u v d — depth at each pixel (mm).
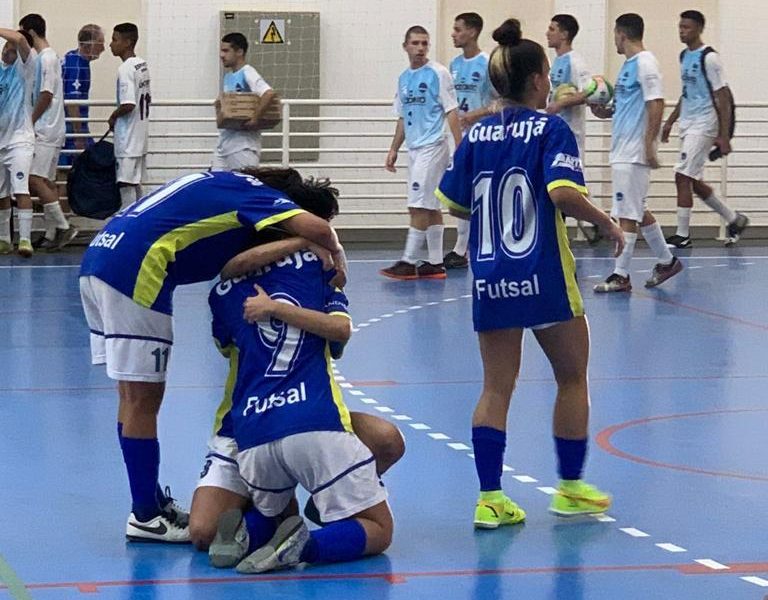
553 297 5258
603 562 4852
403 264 13633
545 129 5254
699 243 16922
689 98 15492
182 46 17297
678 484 5984
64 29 17234
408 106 13523
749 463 6371
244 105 14734
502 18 17875
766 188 18219
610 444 6754
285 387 4773
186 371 8711
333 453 4777
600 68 17656
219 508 4930
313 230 4910
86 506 5566
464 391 8141
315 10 17453
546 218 5266
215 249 4984
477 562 4840
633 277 13672
